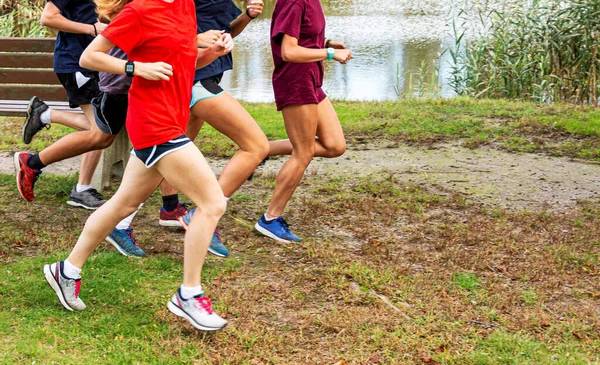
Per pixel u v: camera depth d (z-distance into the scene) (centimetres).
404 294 451
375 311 428
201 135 865
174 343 381
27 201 604
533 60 1203
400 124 931
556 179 715
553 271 488
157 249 512
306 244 533
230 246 527
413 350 383
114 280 454
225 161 770
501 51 1221
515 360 373
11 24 1317
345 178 711
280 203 541
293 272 483
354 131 902
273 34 501
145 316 412
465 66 1295
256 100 1249
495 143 851
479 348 388
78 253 403
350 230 568
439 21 2216
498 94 1220
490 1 1542
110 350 371
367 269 483
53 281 405
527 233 566
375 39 1919
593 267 500
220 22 513
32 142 806
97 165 634
